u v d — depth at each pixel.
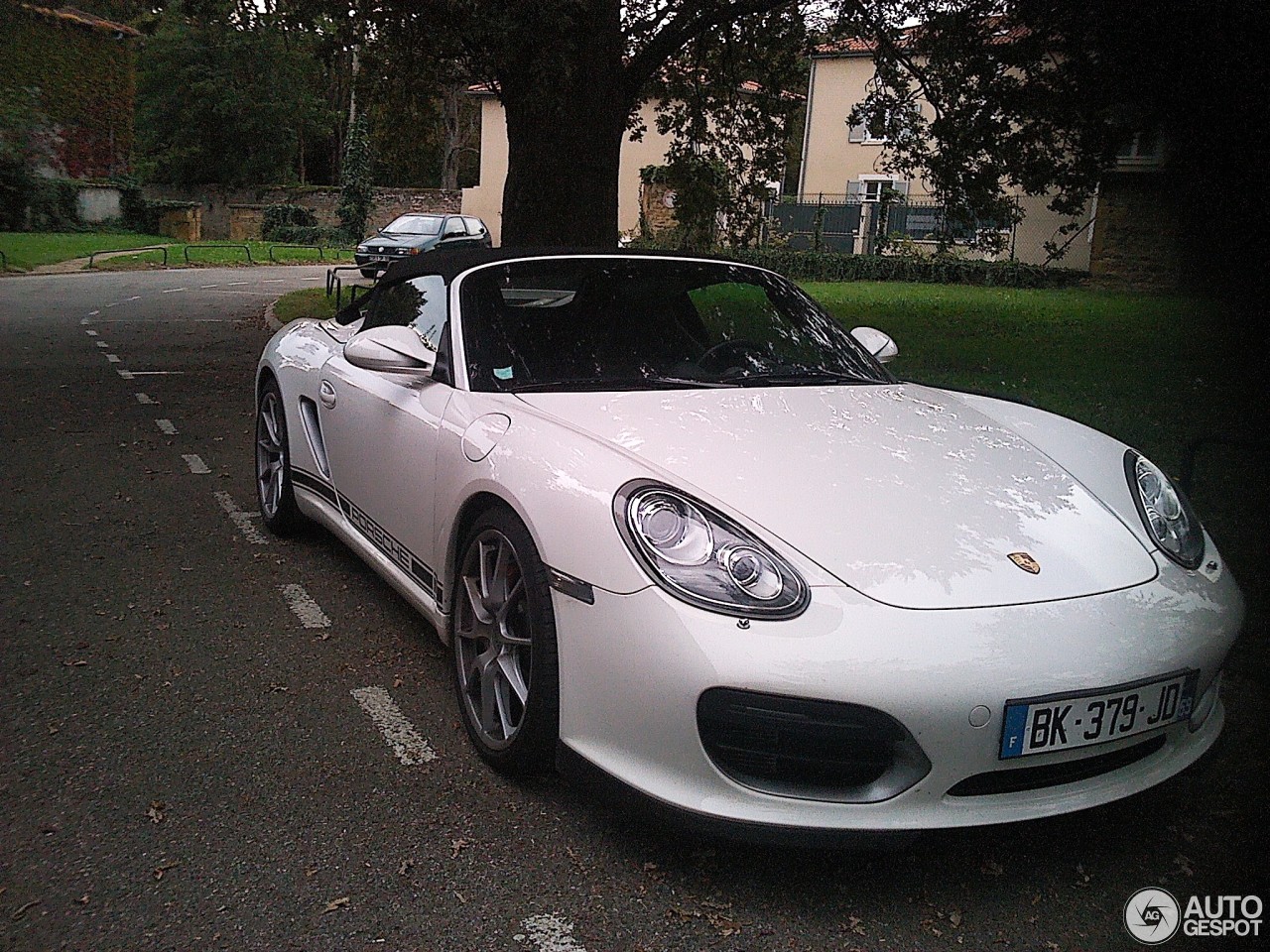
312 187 45.81
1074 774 2.37
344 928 2.23
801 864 2.51
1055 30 9.70
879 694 2.17
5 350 11.34
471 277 3.65
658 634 2.28
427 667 3.58
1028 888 2.44
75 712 3.18
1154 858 2.57
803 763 2.23
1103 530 2.68
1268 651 3.65
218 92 50.06
